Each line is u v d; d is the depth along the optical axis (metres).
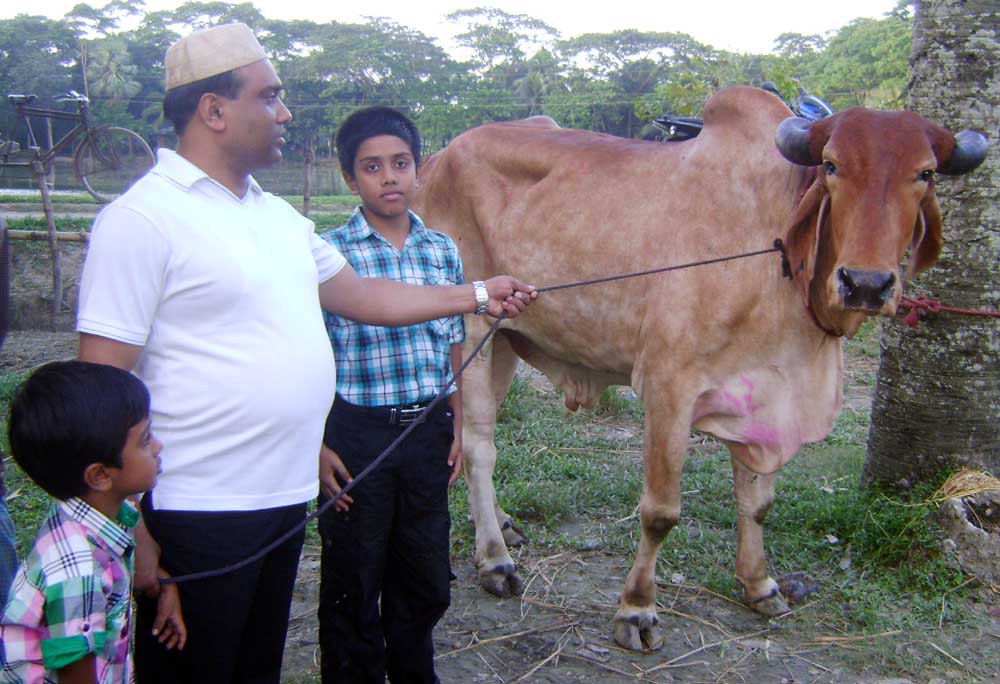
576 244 3.88
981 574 3.85
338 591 2.72
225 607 2.20
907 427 4.34
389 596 2.84
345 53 56.38
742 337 3.39
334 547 2.70
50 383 1.85
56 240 9.30
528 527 4.59
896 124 2.99
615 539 4.42
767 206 3.39
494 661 3.42
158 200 2.03
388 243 2.78
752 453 3.53
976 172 4.09
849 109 3.10
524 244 4.10
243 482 2.15
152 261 2.00
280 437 2.18
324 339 2.29
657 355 3.49
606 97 50.59
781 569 4.06
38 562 1.88
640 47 61.78
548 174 4.09
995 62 4.09
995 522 3.99
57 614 1.85
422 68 58.78
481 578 3.98
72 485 1.89
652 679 3.30
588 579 4.06
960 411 4.22
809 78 43.72
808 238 3.23
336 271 2.51
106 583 1.91
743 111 3.54
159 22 73.38
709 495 4.87
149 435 1.94
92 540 1.91
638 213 3.72
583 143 4.09
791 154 3.21
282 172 35.97
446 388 2.73
